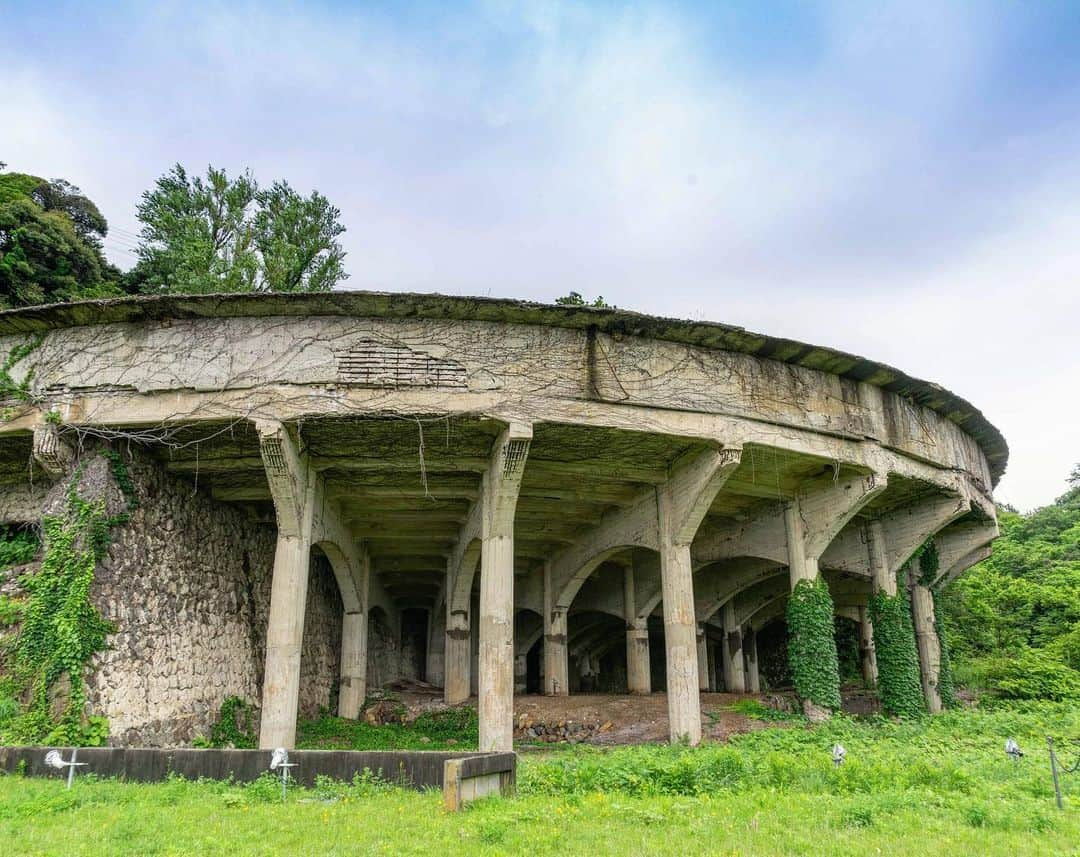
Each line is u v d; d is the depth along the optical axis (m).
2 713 12.52
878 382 18.81
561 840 7.45
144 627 14.86
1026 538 50.09
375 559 29.03
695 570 24.95
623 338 15.93
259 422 14.30
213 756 10.28
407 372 14.74
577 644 37.94
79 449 14.66
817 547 19.94
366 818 8.24
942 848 7.41
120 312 14.73
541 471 18.28
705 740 17.02
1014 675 30.12
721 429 16.14
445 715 23.16
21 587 14.20
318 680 23.83
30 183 33.94
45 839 7.23
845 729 17.84
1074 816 8.95
